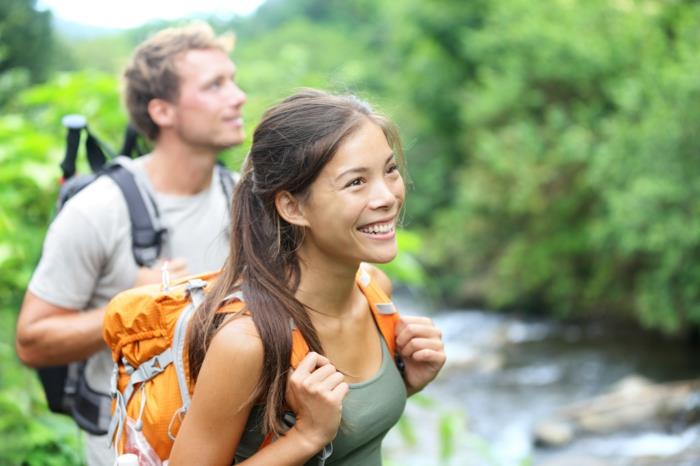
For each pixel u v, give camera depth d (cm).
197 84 233
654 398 879
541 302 1526
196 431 142
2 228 319
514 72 1528
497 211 1590
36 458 275
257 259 148
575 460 793
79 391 226
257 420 147
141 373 155
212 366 140
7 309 341
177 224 235
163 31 241
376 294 168
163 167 238
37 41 1042
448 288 1684
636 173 1159
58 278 222
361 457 156
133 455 150
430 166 1991
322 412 137
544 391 1066
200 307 148
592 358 1214
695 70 1101
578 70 1430
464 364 1199
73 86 378
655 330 1302
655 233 1105
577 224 1446
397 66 2361
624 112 1270
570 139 1322
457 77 1930
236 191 155
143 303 154
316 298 154
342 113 146
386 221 146
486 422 954
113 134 387
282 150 145
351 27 3766
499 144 1498
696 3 1335
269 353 139
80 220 221
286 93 165
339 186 143
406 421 366
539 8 1540
